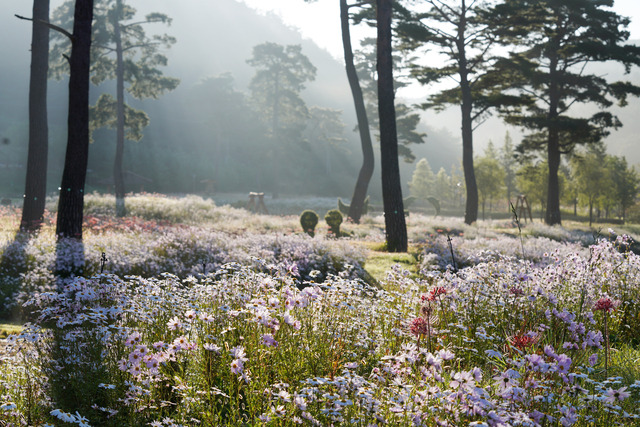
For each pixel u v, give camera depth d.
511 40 33.94
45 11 19.03
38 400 4.20
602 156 60.88
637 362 5.57
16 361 4.74
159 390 4.29
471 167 33.59
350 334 5.37
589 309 6.50
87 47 14.52
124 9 43.84
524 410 3.51
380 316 6.19
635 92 34.75
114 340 4.85
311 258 13.55
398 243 17.69
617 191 60.31
